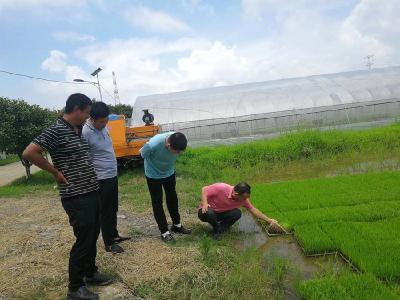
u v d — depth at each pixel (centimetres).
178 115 2134
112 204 589
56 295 479
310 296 445
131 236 697
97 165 570
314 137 1438
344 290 443
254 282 489
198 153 1512
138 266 543
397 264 503
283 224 689
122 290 483
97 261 557
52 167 418
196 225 740
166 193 672
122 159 1429
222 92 2289
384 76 2253
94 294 457
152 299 467
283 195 902
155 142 601
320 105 2098
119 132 1383
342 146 1422
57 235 706
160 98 2331
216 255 565
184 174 1327
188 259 553
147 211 883
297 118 2062
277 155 1384
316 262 552
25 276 528
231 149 1430
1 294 484
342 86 2186
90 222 441
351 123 2067
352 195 847
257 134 2058
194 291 479
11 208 1052
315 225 670
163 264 543
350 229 639
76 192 434
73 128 441
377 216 696
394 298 422
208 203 686
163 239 648
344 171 1185
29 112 1652
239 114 2092
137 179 1325
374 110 2091
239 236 679
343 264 541
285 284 498
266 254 596
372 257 527
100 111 552
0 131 1588
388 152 1380
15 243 672
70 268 449
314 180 1029
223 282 492
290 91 2173
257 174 1262
